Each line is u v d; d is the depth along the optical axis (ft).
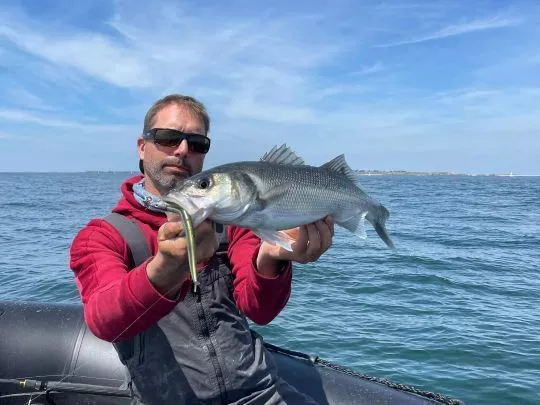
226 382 2.85
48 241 17.81
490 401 5.71
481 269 13.19
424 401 3.78
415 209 36.65
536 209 37.19
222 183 2.64
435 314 8.84
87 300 2.55
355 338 7.51
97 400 3.87
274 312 3.04
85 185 87.56
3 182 106.42
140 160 3.40
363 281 11.45
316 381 3.91
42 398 3.91
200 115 3.25
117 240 2.86
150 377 2.86
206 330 2.87
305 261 2.89
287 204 2.86
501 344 7.29
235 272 3.06
